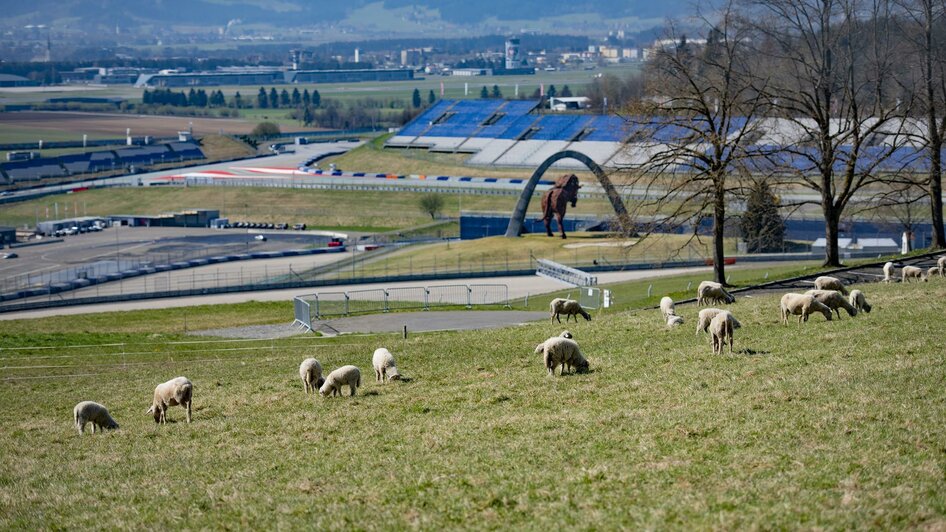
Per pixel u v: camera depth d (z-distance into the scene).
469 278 119.50
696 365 40.38
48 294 125.62
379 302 94.12
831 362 38.28
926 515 22.75
